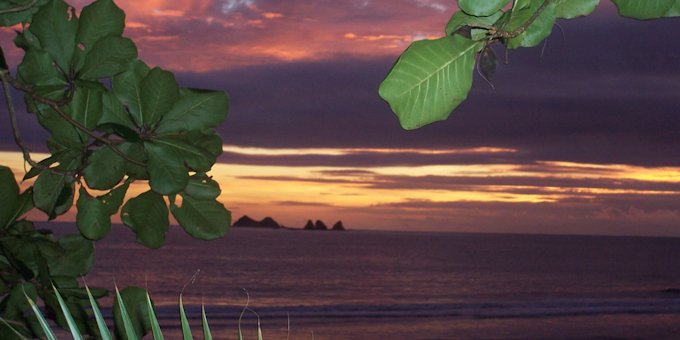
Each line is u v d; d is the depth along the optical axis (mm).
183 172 1568
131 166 1613
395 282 83938
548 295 72188
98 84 1477
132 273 85250
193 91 1572
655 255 176000
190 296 66625
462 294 72750
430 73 810
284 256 129125
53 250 1722
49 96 1501
